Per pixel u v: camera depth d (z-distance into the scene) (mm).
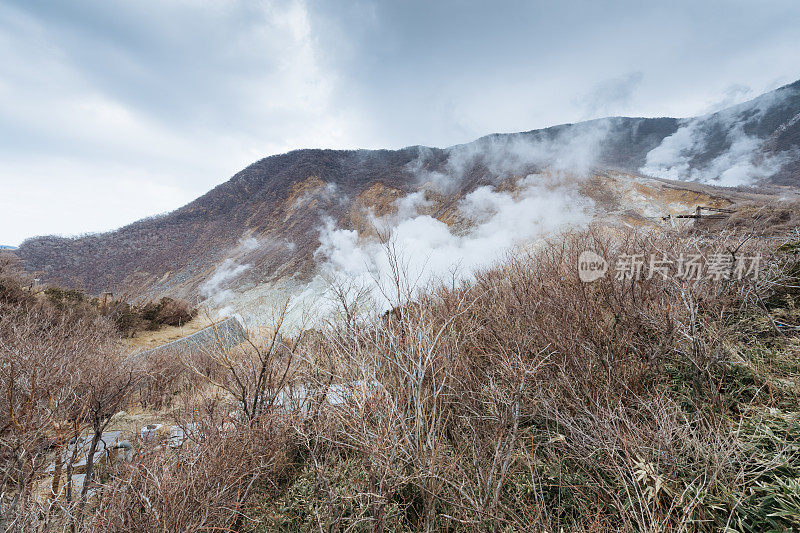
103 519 2006
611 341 2705
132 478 2174
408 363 2656
